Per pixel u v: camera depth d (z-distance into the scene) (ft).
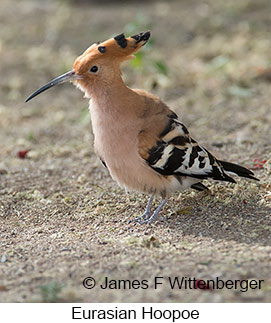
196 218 30.35
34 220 32.27
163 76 53.62
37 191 35.53
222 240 27.50
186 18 68.54
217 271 24.36
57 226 31.30
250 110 46.09
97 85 29.55
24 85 55.36
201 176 30.30
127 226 30.48
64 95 53.88
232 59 56.75
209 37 63.26
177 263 25.30
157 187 30.17
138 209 32.45
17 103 52.75
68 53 60.95
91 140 43.98
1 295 23.59
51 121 48.52
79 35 65.57
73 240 29.04
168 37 63.67
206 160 30.42
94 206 33.27
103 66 29.40
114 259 26.13
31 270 25.66
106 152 29.89
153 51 60.08
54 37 65.57
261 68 53.01
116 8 74.38
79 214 32.50
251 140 40.29
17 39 65.82
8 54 61.77
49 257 26.94
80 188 35.70
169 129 29.68
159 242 27.66
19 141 44.42
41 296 23.36
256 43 59.88
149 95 30.83
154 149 29.07
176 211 31.19
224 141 40.78
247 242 27.04
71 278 24.75
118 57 29.58
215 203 31.68
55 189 35.86
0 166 39.37
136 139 29.19
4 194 35.50
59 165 39.55
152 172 29.60
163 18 68.95
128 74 55.47
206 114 46.50
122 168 29.94
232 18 67.82
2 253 27.86
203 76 53.98
